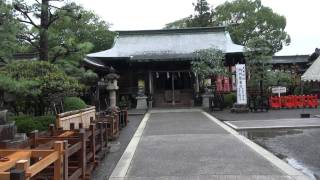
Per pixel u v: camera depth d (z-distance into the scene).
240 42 52.38
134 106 35.75
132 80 36.97
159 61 35.47
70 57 17.48
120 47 39.38
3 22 11.54
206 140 13.77
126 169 9.36
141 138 14.84
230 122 20.11
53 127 9.41
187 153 11.27
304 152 11.38
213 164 9.66
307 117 21.89
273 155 10.84
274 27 52.88
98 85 28.16
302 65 51.72
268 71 30.14
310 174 8.62
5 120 9.48
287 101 30.30
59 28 20.12
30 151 5.96
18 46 12.99
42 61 15.25
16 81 12.18
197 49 36.25
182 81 37.25
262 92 29.00
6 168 5.20
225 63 36.19
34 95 13.84
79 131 8.44
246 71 29.34
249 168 9.15
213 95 31.23
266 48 29.03
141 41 40.31
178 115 25.95
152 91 36.66
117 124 15.84
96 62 33.66
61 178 6.00
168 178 8.36
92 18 46.19
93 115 17.31
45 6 15.82
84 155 7.86
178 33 41.16
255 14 52.53
